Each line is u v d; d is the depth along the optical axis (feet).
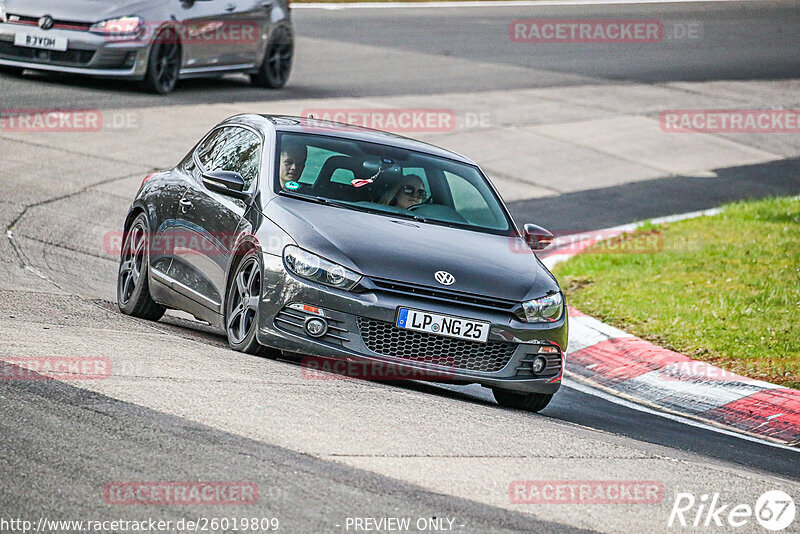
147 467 54.34
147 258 100.12
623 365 108.99
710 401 98.63
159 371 72.33
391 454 61.11
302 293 79.15
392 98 246.68
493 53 327.26
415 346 79.71
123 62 205.77
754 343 112.98
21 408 60.85
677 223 174.91
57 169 161.07
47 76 217.97
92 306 99.55
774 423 93.09
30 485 50.70
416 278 80.07
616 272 144.87
